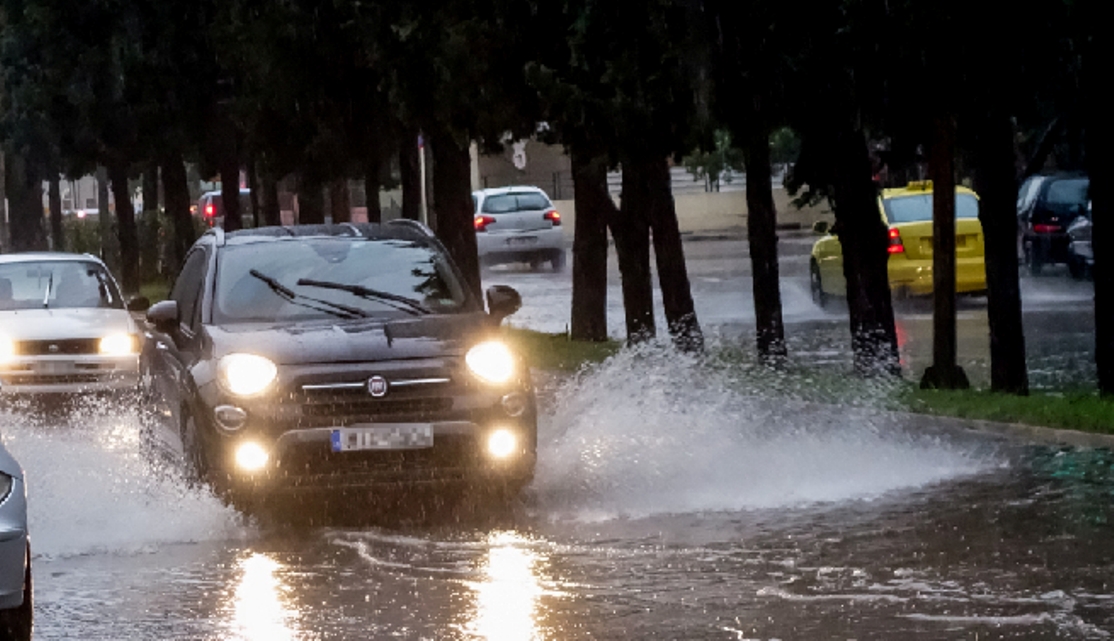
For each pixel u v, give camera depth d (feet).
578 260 200.54
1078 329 190.60
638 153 141.49
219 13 220.64
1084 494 90.94
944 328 135.44
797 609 67.36
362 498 96.37
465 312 99.45
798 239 422.82
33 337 149.07
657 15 133.28
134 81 267.18
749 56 131.64
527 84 147.74
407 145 226.17
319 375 89.51
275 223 325.83
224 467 88.99
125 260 350.23
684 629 64.54
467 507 93.35
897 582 71.72
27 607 61.05
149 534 87.51
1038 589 69.41
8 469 60.90
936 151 133.18
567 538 83.87
